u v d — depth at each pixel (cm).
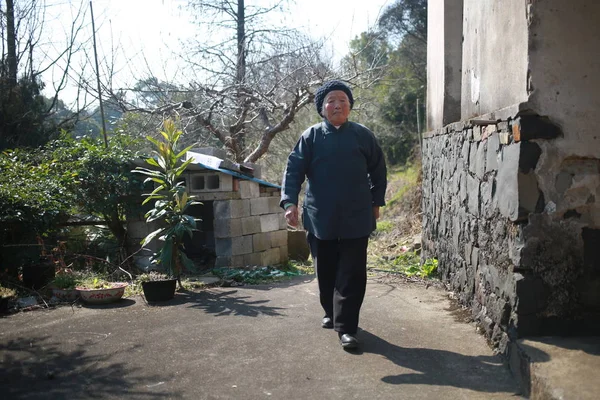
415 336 337
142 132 921
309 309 407
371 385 262
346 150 317
